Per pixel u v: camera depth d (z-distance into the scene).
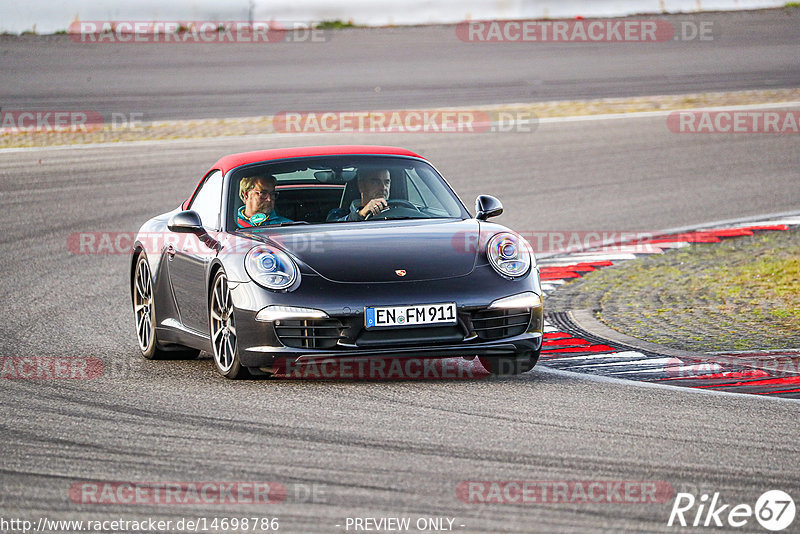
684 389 21.84
